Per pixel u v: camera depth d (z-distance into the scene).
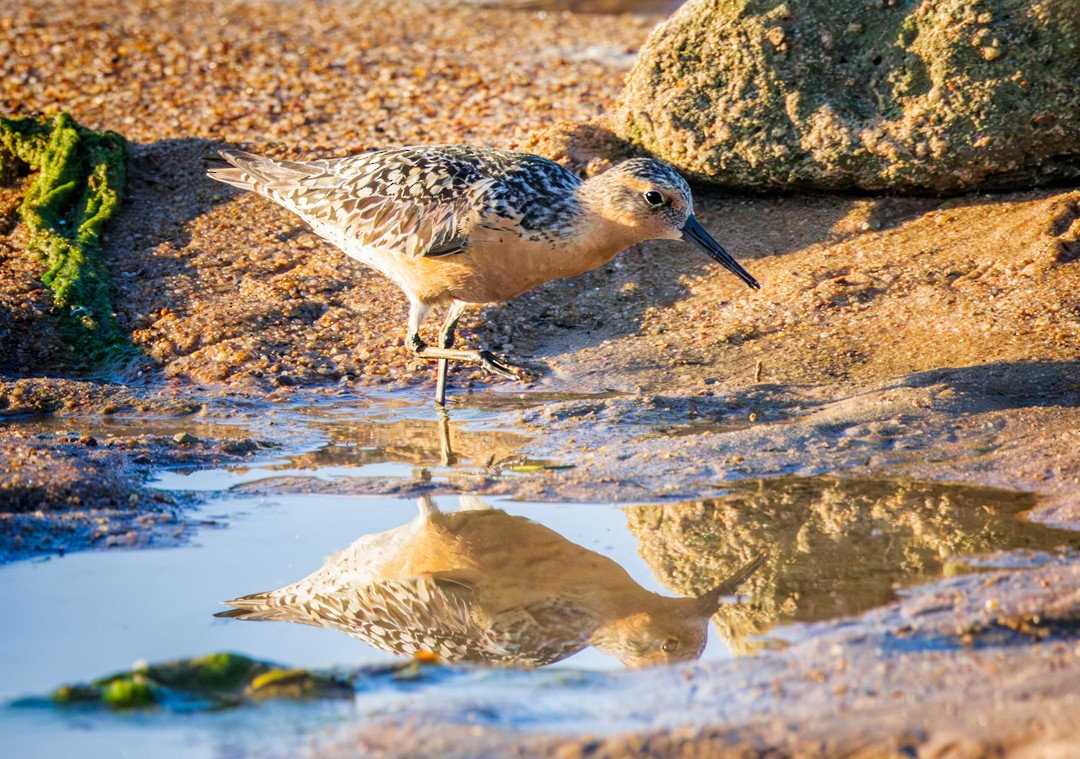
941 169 14.87
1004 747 6.21
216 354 13.96
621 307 14.86
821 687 7.05
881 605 8.19
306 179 13.27
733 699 7.01
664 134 15.73
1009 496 9.98
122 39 22.84
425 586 9.06
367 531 9.88
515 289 12.68
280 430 12.30
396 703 7.07
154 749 6.57
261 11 26.70
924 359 12.87
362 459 11.48
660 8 28.17
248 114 19.00
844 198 15.75
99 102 19.52
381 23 25.88
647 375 13.38
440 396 12.99
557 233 12.16
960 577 8.50
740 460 10.92
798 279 14.56
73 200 16.39
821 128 15.09
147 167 17.36
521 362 14.01
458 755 6.37
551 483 10.72
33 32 23.14
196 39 23.05
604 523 9.94
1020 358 12.51
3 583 8.78
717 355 13.62
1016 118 14.45
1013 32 14.30
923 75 14.77
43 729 6.79
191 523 9.95
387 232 12.45
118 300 14.84
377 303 15.05
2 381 13.10
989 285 13.80
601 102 19.23
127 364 13.96
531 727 6.71
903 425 11.38
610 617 8.45
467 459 11.41
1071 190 15.03
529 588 9.03
